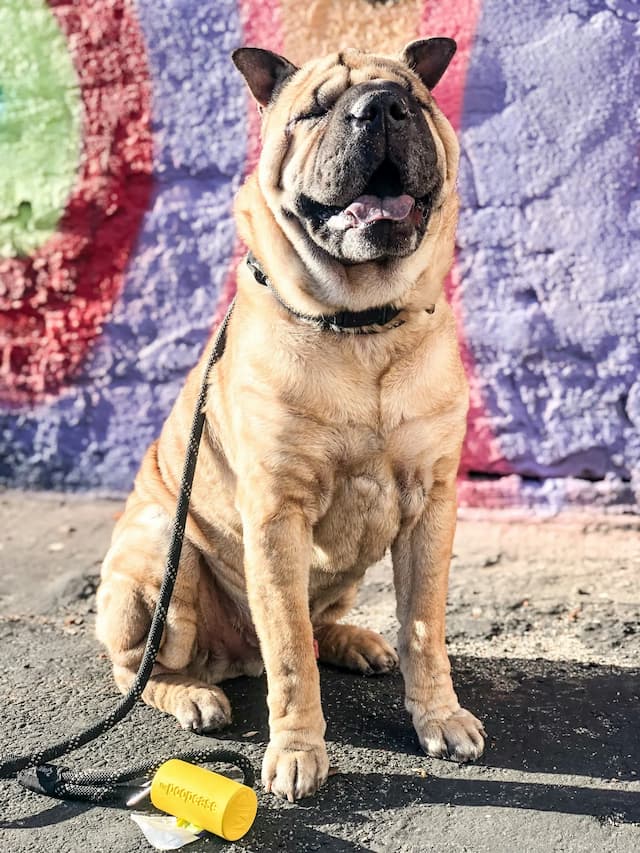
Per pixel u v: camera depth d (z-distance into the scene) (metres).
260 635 0.80
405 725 0.88
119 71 1.42
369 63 0.83
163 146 1.42
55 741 0.87
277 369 0.80
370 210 0.76
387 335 0.80
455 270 1.34
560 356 1.32
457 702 0.85
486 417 1.35
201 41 1.39
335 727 0.88
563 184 1.28
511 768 0.80
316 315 0.79
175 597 0.91
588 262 1.29
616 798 0.76
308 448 0.80
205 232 1.42
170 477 0.94
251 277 0.85
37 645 1.07
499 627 1.05
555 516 1.32
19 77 1.45
